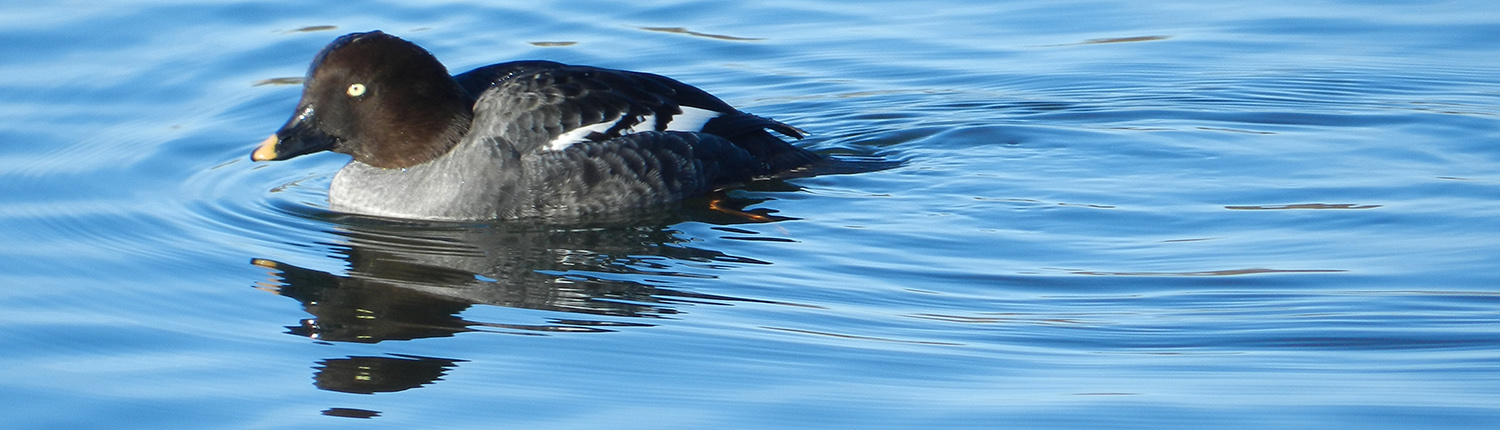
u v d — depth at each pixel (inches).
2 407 360.5
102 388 372.5
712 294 440.8
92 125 602.9
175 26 701.9
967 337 408.5
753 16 747.4
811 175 560.4
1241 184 540.4
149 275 457.7
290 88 645.3
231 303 434.0
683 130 533.3
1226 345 401.1
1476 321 412.2
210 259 472.7
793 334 409.4
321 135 526.3
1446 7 738.8
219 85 647.8
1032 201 527.2
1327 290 437.1
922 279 453.4
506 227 508.7
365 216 522.9
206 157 582.9
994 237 490.3
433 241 493.0
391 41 522.0
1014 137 608.4
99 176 554.6
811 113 643.5
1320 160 565.9
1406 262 458.3
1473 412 356.2
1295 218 502.0
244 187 554.6
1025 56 701.9
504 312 425.4
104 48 673.6
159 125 609.3
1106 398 367.2
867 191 543.2
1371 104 633.0
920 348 401.1
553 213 516.4
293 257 476.1
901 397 369.4
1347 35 714.2
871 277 455.8
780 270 462.3
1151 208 516.4
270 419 355.9
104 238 492.1
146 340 405.4
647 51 701.9
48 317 420.8
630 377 380.8
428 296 439.5
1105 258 469.4
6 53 660.7
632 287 446.9
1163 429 350.6
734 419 357.1
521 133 512.4
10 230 496.4
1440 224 490.9
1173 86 663.1
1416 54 687.7
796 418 357.4
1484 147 574.9
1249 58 692.7
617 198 520.1
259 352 397.4
